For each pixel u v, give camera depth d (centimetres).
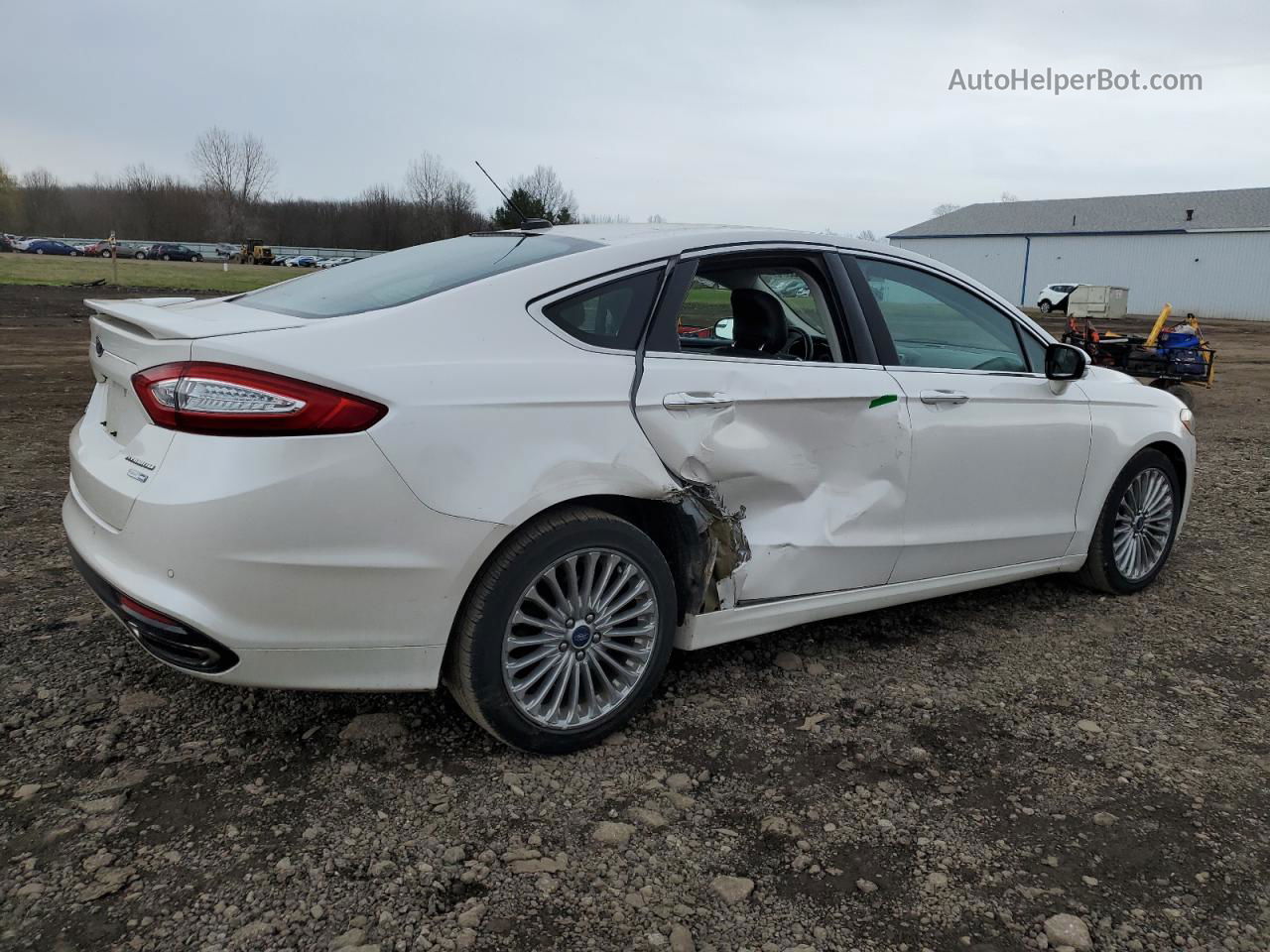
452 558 254
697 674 348
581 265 294
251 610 238
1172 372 1271
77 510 283
